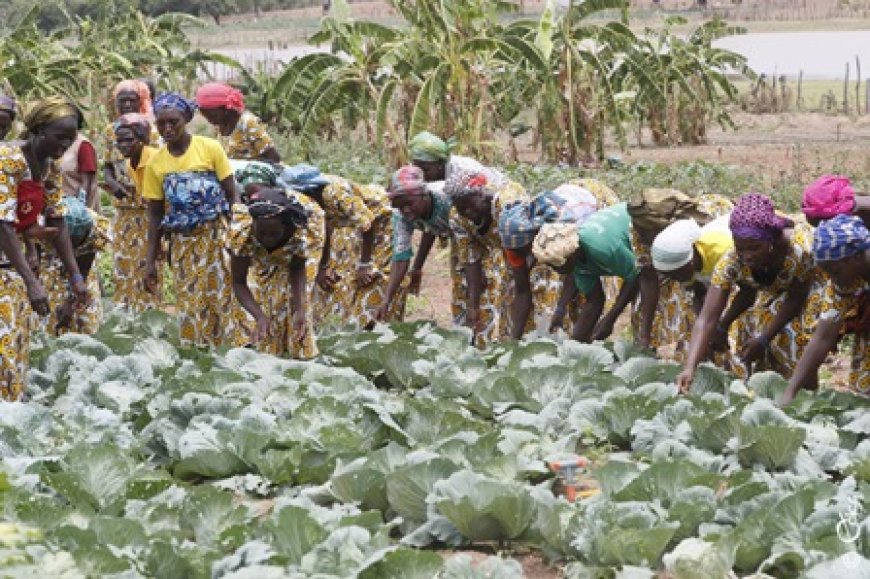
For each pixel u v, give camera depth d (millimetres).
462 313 18344
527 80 41562
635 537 10305
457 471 11484
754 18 136750
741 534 10344
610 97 41281
